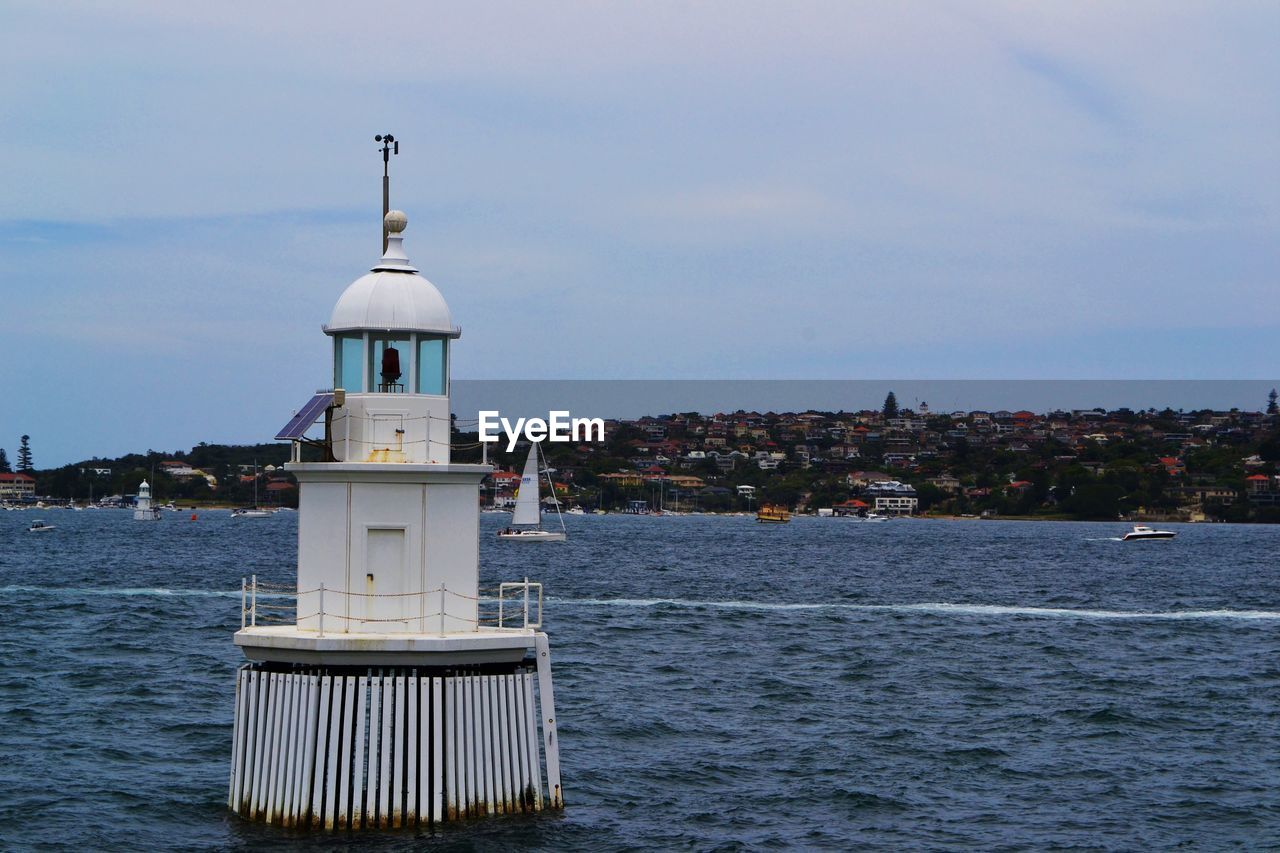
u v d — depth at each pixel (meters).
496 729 85.88
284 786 84.06
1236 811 116.31
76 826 102.25
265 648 85.00
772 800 116.44
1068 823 111.50
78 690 166.62
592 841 100.00
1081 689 185.12
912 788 122.38
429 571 86.25
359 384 87.50
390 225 89.56
